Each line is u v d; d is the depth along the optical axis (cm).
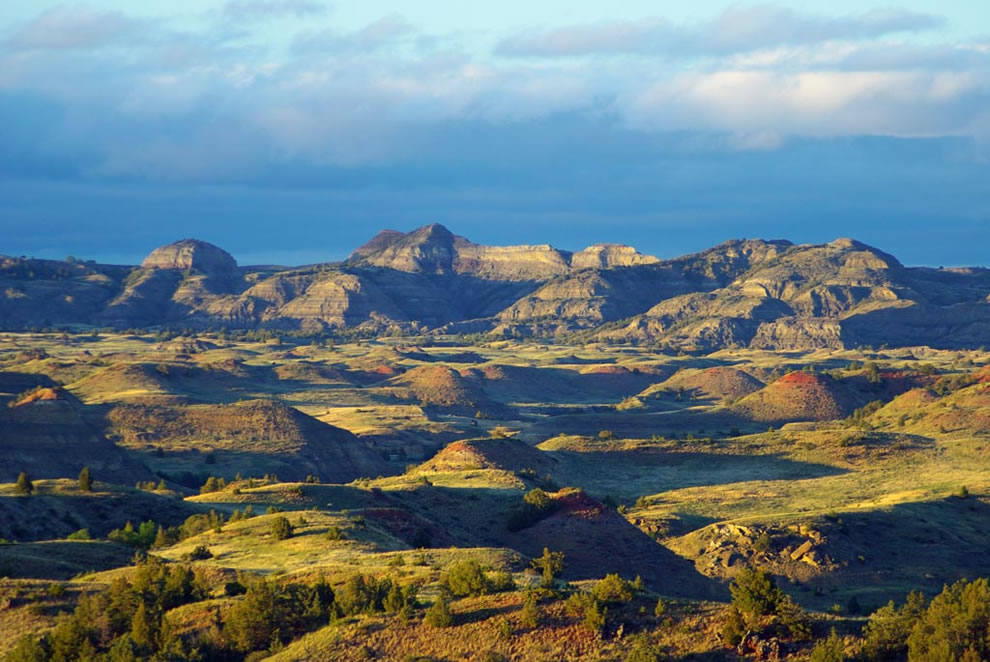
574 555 15650
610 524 16412
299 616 9019
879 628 7688
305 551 11812
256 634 8856
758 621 7800
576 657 7769
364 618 8662
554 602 8381
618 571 15338
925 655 7244
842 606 14612
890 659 7462
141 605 9181
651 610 8181
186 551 12331
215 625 9119
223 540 12850
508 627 8156
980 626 7425
